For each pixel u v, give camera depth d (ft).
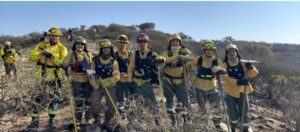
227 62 24.70
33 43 87.81
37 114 21.99
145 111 20.11
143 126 19.63
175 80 24.79
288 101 36.09
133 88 25.64
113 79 24.22
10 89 18.42
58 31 24.02
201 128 19.79
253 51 79.66
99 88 24.31
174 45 25.04
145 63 24.38
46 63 22.56
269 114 34.71
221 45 58.34
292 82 45.09
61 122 25.05
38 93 19.36
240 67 24.53
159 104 23.50
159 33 106.73
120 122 21.03
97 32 101.35
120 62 26.61
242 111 23.57
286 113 31.63
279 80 44.60
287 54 124.77
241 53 64.08
